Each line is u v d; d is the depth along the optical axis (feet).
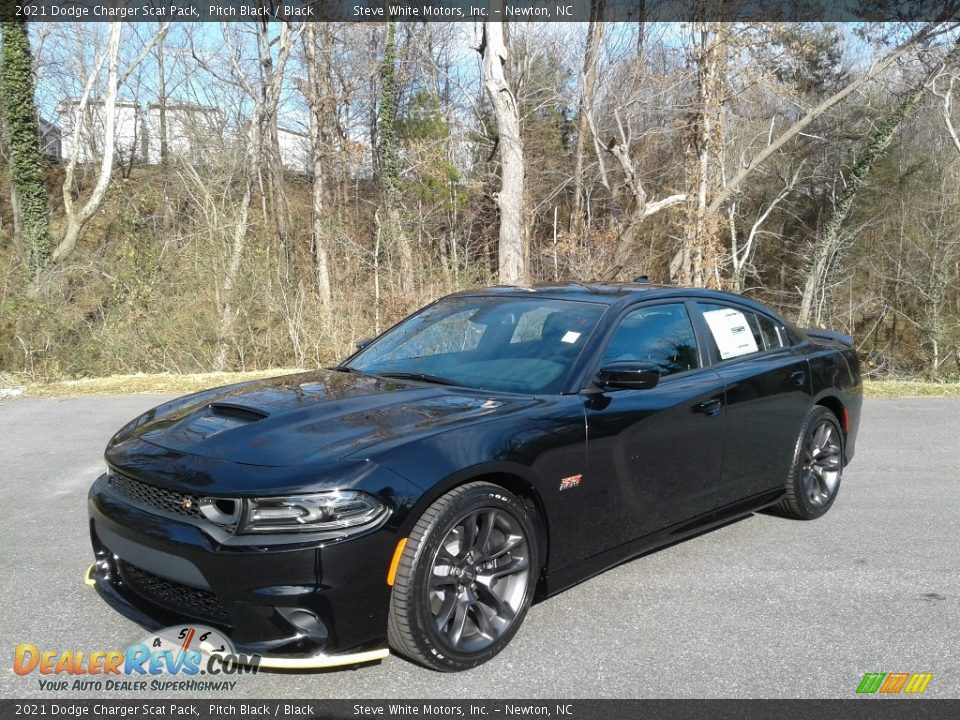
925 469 21.27
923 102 83.76
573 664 10.53
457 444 10.29
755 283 102.06
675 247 77.30
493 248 88.12
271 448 10.02
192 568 9.40
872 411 30.04
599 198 94.32
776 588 13.10
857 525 16.48
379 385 12.76
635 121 75.61
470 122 95.91
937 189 88.33
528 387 12.39
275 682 10.07
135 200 78.48
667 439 13.01
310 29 82.94
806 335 18.56
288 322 48.16
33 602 12.34
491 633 10.57
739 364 15.08
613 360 12.94
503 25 62.69
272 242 73.05
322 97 84.02
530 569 11.00
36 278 48.06
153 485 9.98
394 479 9.61
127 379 37.70
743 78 58.54
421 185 88.17
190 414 11.84
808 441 16.39
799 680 10.17
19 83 62.85
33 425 27.20
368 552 9.34
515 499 10.84
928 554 14.78
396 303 49.24
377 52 97.45
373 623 9.50
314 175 84.99
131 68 72.08
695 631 11.52
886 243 90.22
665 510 13.19
